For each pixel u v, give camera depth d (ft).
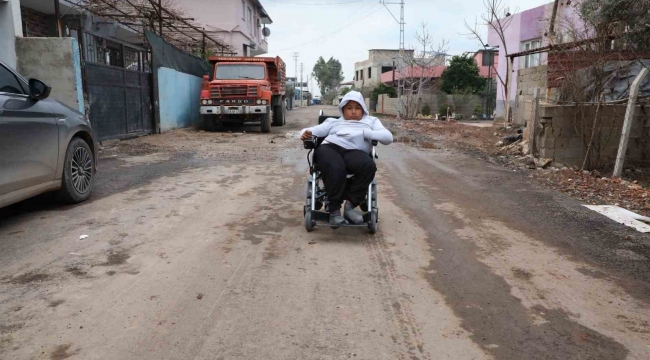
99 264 13.94
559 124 33.09
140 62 47.78
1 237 16.05
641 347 10.34
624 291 13.14
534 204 22.63
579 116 33.01
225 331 10.53
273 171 30.01
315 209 17.63
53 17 50.19
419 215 20.38
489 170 32.30
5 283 12.54
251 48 115.34
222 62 62.23
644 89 34.42
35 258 14.28
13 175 16.20
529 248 16.43
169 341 10.07
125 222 18.02
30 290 12.16
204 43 76.33
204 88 58.95
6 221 17.83
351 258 15.08
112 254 14.76
